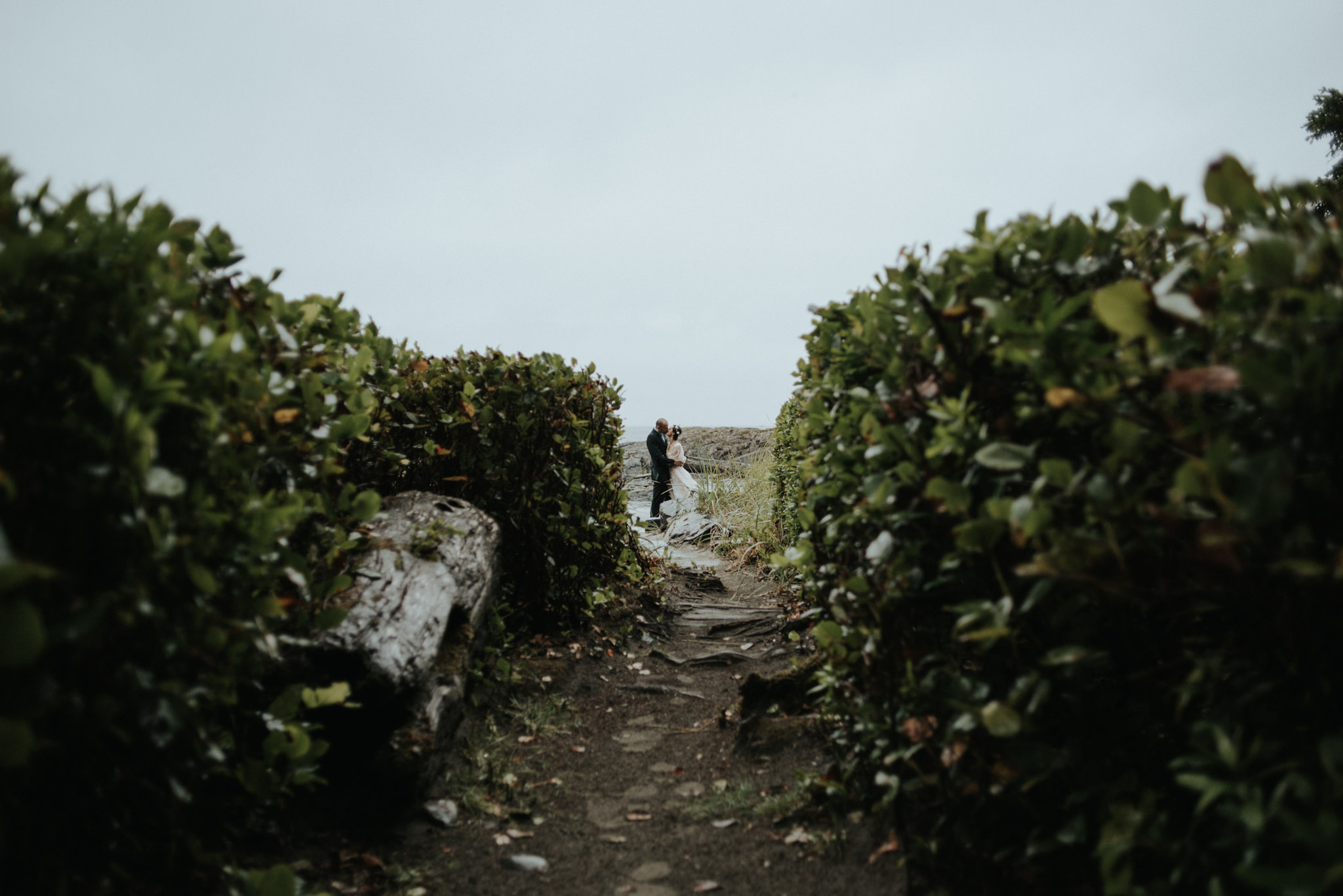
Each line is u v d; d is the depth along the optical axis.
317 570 2.76
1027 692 1.79
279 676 2.61
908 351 2.21
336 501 2.94
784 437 7.71
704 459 16.48
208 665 1.73
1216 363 1.43
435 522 3.76
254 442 2.13
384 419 3.87
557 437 5.08
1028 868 1.98
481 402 4.82
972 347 1.98
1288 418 1.26
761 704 3.89
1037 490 1.57
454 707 3.28
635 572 6.31
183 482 1.51
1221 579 1.42
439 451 4.44
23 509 1.37
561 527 5.05
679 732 3.91
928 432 2.12
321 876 2.44
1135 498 1.47
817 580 3.16
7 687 1.24
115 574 1.47
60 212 1.57
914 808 2.42
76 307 1.55
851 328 3.03
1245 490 1.21
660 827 2.94
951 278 2.12
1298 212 1.45
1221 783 1.33
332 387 2.82
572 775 3.43
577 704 4.25
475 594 3.79
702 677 4.84
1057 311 1.62
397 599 3.04
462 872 2.59
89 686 1.44
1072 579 1.50
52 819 1.50
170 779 1.61
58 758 1.47
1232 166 1.44
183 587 1.64
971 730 1.93
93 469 1.41
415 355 4.61
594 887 2.52
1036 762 1.73
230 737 2.02
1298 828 1.21
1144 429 1.50
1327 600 1.33
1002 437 1.87
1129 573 1.55
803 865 2.50
